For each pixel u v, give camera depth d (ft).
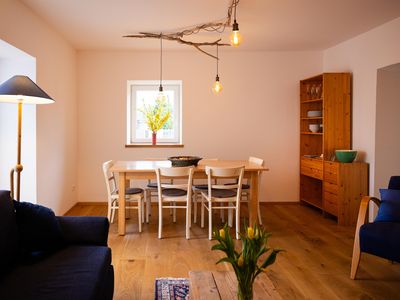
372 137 14.76
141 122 19.52
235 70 18.72
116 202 15.74
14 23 10.85
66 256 6.86
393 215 9.71
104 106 18.48
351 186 14.88
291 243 12.32
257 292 5.37
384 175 14.60
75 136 18.11
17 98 8.44
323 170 16.15
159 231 12.78
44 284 5.64
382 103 14.47
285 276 9.49
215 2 11.50
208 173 12.63
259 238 4.74
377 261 10.64
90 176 18.56
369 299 8.23
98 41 16.44
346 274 9.66
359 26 14.25
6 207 6.66
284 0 11.38
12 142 12.75
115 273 9.62
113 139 18.60
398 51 13.12
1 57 12.31
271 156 18.98
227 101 18.76
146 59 18.47
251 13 12.62
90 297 5.30
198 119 18.74
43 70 13.42
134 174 13.21
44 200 13.62
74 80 17.87
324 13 12.65
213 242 12.34
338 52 17.33
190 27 14.21
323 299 8.21
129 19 13.24
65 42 16.22
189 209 12.78
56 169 15.07
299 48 18.17
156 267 10.06
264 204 18.97
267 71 18.78
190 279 5.94
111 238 12.76
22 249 6.82
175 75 18.58
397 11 12.46
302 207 18.30
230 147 18.88
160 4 11.68
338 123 16.31
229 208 13.07
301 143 18.70
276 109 18.88
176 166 13.48
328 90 16.24
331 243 12.34
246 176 13.64
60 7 11.94
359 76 15.66
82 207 17.92
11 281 5.74
